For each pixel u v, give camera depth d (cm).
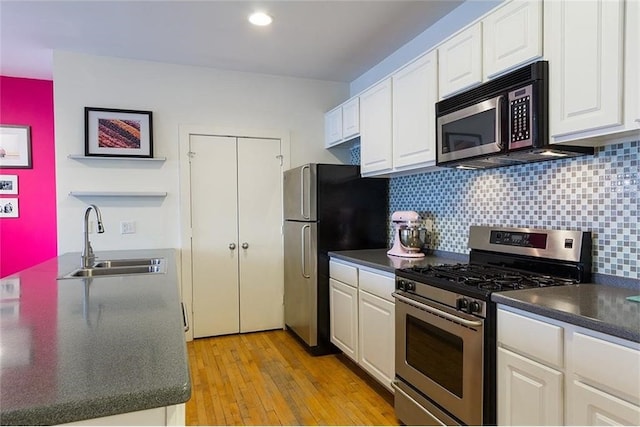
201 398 256
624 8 141
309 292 336
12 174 388
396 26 287
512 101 183
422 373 206
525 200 223
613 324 119
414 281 213
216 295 382
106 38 304
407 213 295
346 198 345
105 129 339
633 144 170
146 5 253
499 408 162
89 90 338
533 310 145
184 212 365
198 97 371
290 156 404
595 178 186
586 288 172
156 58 349
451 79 227
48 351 96
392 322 239
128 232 350
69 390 76
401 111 276
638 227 169
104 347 99
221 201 382
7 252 386
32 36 299
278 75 398
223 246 383
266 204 397
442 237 293
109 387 77
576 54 158
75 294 160
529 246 212
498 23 194
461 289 178
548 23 170
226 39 308
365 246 350
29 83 392
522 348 151
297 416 234
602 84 148
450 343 186
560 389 136
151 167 356
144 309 137
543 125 171
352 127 352
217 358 326
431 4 256
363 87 396
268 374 294
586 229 190
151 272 222
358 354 284
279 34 299
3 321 122
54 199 398
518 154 188
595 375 124
